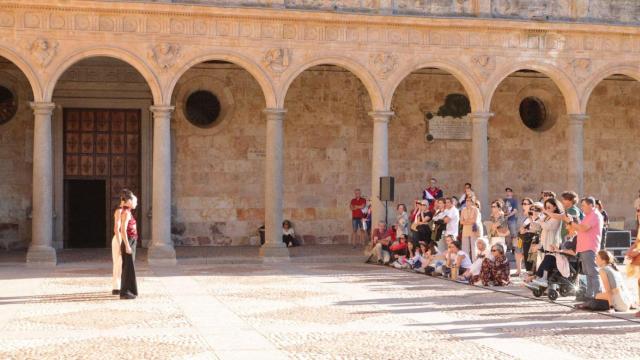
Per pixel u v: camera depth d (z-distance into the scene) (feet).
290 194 119.75
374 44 104.78
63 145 114.62
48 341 51.62
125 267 69.51
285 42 102.42
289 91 119.55
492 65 107.86
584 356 47.83
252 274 88.33
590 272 65.77
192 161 116.88
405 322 58.49
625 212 129.08
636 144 129.39
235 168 118.11
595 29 109.81
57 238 113.91
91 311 63.05
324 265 98.37
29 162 112.98
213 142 117.39
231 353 48.29
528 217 84.12
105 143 116.16
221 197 117.80
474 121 108.06
